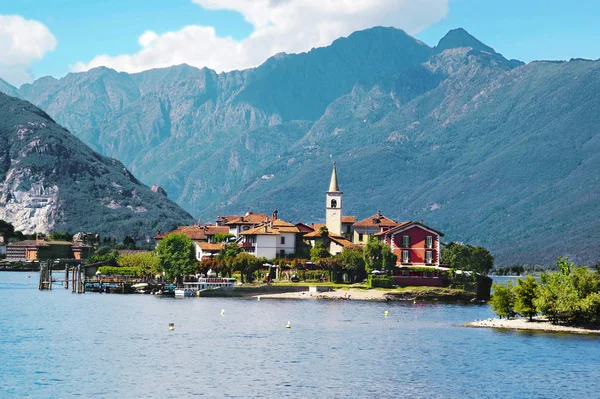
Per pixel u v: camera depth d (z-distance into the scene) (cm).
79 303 19688
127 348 12244
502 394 9462
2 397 9131
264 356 11625
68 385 9688
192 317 16212
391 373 10506
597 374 10488
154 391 9419
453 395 9400
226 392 9381
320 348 12344
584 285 14725
